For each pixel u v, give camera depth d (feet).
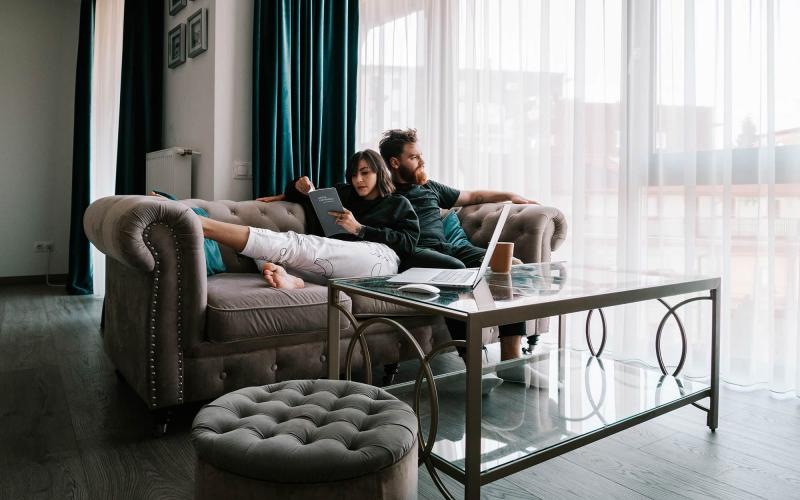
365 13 12.21
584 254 9.28
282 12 9.91
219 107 9.86
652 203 8.57
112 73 15.08
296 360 6.47
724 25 7.66
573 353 7.23
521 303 4.16
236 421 3.45
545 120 9.94
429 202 8.89
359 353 6.91
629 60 8.64
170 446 5.55
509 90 10.61
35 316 12.12
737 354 7.62
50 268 17.46
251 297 6.14
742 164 7.65
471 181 11.25
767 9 7.21
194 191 10.75
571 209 9.66
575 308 4.43
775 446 5.66
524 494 4.65
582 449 5.57
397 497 3.10
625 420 4.84
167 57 12.19
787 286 7.14
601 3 9.09
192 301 5.82
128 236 5.38
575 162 9.27
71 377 7.79
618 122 8.94
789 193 7.20
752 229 7.54
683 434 5.97
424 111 11.87
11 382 7.53
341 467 2.91
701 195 8.02
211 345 5.96
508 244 6.09
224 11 9.82
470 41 11.23
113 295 7.18
